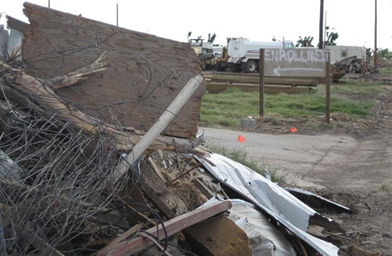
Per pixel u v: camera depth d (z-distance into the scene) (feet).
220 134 48.01
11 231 11.43
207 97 77.41
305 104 73.82
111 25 16.62
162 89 16.53
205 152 17.51
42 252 11.66
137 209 14.96
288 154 42.06
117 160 14.02
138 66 16.51
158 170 17.90
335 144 47.88
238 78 91.35
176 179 18.29
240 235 14.96
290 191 26.61
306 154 42.68
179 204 16.62
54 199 11.88
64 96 15.70
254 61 137.49
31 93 13.64
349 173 36.50
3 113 12.92
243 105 70.08
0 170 12.09
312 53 58.75
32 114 13.50
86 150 13.51
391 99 94.22
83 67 16.12
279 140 47.65
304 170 36.86
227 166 22.81
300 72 58.90
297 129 54.24
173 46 16.66
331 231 22.68
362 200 28.99
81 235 13.73
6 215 11.48
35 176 12.35
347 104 75.97
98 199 13.53
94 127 13.83
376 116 68.49
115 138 14.08
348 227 24.67
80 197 12.39
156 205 15.79
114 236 13.97
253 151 41.75
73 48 16.38
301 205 21.62
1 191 11.67
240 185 22.09
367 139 51.70
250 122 53.11
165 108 16.47
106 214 14.01
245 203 19.76
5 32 17.85
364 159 41.60
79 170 12.80
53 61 16.25
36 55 16.17
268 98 79.36
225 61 143.13
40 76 15.70
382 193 30.73
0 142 12.68
